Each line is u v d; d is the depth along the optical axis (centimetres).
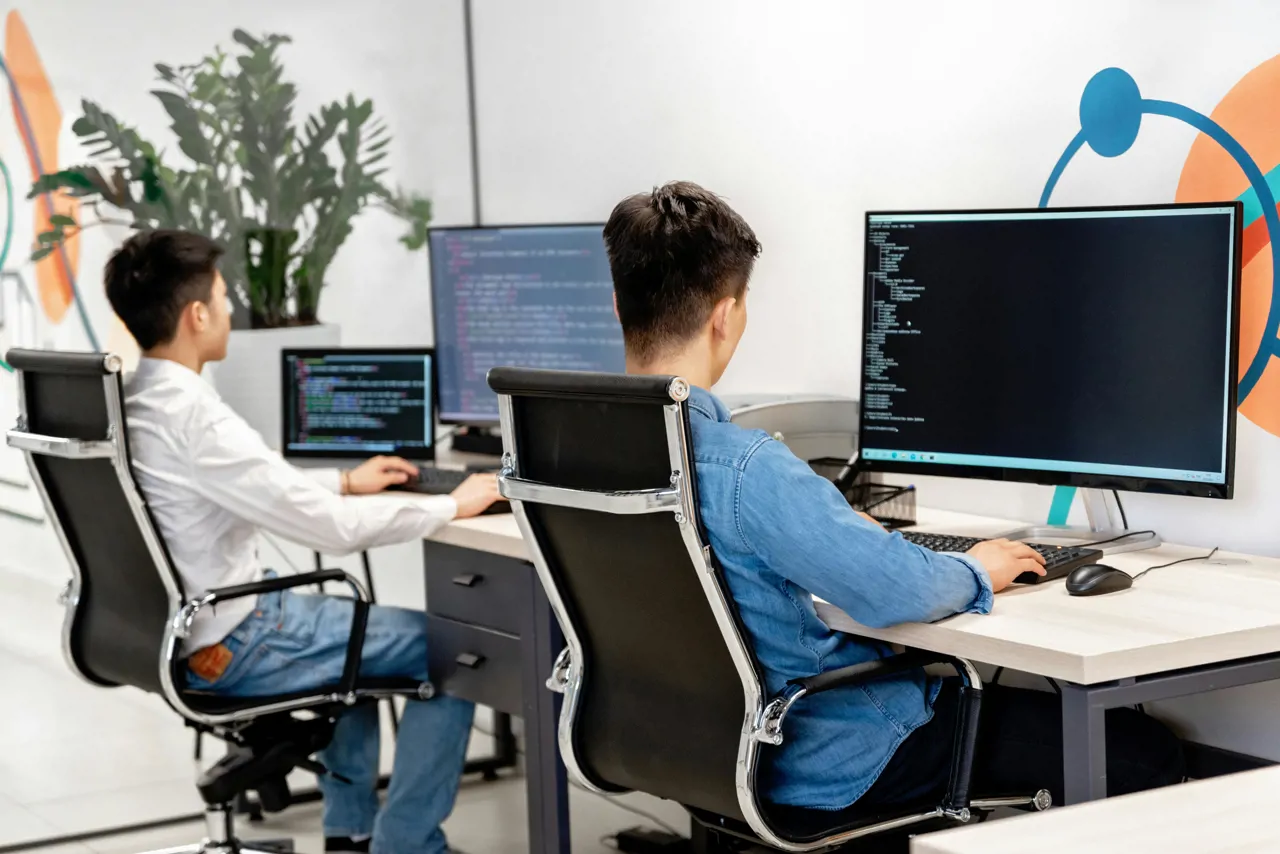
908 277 250
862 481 265
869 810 201
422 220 416
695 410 192
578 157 386
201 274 285
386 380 356
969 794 198
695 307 194
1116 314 228
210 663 276
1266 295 236
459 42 420
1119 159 256
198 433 276
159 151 379
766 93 328
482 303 358
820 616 204
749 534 186
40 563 366
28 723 366
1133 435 228
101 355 254
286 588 273
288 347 378
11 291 362
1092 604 200
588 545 199
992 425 243
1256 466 239
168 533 276
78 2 366
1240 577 218
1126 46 253
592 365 346
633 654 204
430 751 299
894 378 253
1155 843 120
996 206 279
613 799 356
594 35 377
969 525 267
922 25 290
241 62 388
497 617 280
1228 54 238
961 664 197
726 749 195
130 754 376
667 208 194
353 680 283
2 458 363
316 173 399
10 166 361
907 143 296
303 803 362
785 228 327
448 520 285
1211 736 245
